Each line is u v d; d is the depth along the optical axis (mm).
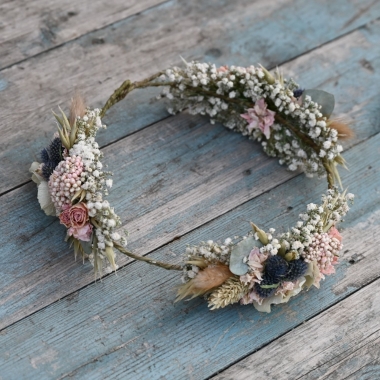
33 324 783
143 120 882
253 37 940
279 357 785
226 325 793
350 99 912
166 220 834
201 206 844
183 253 822
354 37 952
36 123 871
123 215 833
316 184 863
